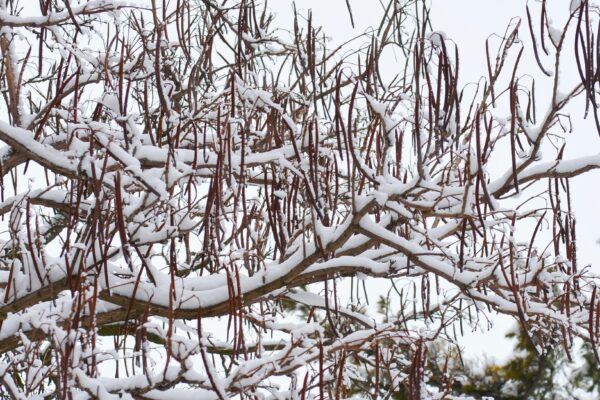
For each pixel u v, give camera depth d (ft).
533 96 17.52
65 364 13.53
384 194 16.58
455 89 16.40
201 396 15.19
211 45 19.99
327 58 20.76
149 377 14.94
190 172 16.51
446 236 19.24
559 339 20.51
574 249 18.34
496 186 17.49
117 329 21.09
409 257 17.56
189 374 15.06
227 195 18.74
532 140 16.60
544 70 15.98
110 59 18.74
